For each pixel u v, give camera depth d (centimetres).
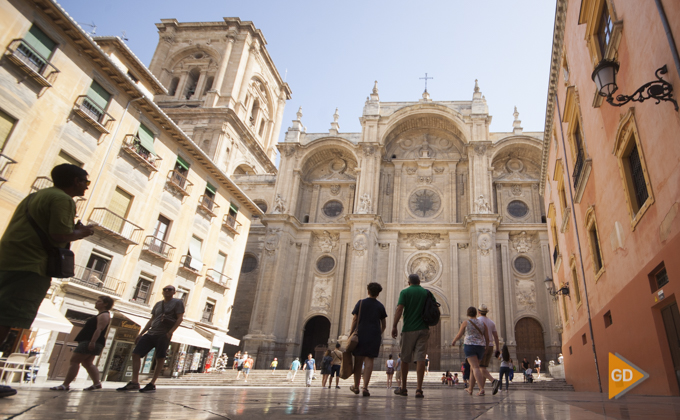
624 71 1062
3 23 1664
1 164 1653
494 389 947
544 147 2438
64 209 416
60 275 422
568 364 2258
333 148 4594
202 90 5519
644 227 992
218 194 3078
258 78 5938
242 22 5725
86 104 2028
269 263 3934
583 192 1602
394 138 4725
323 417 299
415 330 766
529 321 3669
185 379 2638
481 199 3953
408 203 4322
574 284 1931
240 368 2770
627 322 1138
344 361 735
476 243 3759
